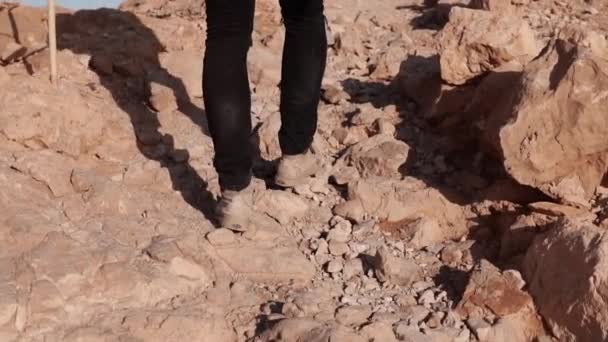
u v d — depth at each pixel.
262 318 3.24
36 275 3.14
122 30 4.89
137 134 4.02
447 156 4.06
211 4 3.38
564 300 3.16
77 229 3.40
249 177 3.54
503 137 3.55
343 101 4.62
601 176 3.56
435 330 3.18
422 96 4.42
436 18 6.50
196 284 3.34
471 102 4.00
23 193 3.47
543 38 5.60
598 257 3.11
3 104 3.70
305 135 3.75
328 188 3.96
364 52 5.49
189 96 4.40
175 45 4.93
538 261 3.29
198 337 3.12
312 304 3.24
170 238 3.44
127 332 3.09
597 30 5.89
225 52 3.39
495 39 4.07
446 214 3.77
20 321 3.02
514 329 3.20
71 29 4.92
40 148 3.73
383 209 3.79
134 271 3.25
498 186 3.71
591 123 3.46
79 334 3.04
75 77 4.29
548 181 3.56
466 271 3.49
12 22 4.90
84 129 3.82
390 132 4.23
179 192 3.77
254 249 3.50
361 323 3.19
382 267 3.43
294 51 3.63
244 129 3.46
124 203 3.58
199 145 4.09
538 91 3.56
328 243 3.63
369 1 7.38
